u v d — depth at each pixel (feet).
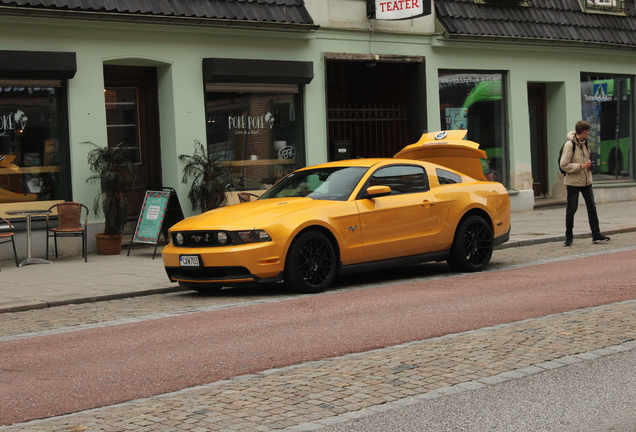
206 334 23.77
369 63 58.85
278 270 30.45
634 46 74.13
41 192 45.68
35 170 45.44
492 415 15.34
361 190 33.27
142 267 40.63
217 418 15.40
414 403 16.11
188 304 30.17
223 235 30.48
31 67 43.75
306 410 15.78
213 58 50.11
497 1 65.31
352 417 15.31
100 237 45.98
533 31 66.44
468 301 27.71
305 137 55.57
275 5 52.70
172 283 35.06
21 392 18.04
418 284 32.89
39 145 45.57
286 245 30.50
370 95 64.59
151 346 22.45
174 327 25.23
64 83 46.06
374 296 29.89
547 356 19.40
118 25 46.98
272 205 32.22
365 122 62.54
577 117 72.18
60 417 16.05
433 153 40.98
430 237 34.83
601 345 20.31
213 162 49.19
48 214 43.01
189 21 48.75
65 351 22.36
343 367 18.99
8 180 44.60
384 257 33.50
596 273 33.19
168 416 15.65
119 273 38.60
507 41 65.16
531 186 68.44
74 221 43.70
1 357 21.90
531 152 72.08
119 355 21.48
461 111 64.39
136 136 50.88
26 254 44.65
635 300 26.45
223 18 49.70
